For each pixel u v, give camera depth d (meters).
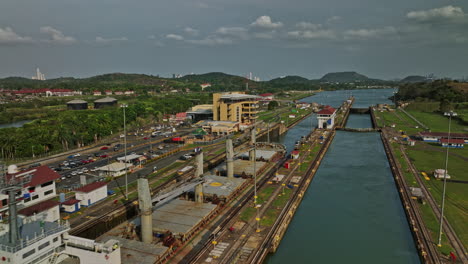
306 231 90.06
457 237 78.75
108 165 132.50
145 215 74.69
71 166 142.62
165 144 193.88
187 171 133.00
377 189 122.75
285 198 106.00
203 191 107.50
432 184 118.12
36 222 68.06
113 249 61.59
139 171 135.38
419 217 90.69
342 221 96.25
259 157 156.62
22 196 94.88
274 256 77.19
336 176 139.38
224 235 80.00
